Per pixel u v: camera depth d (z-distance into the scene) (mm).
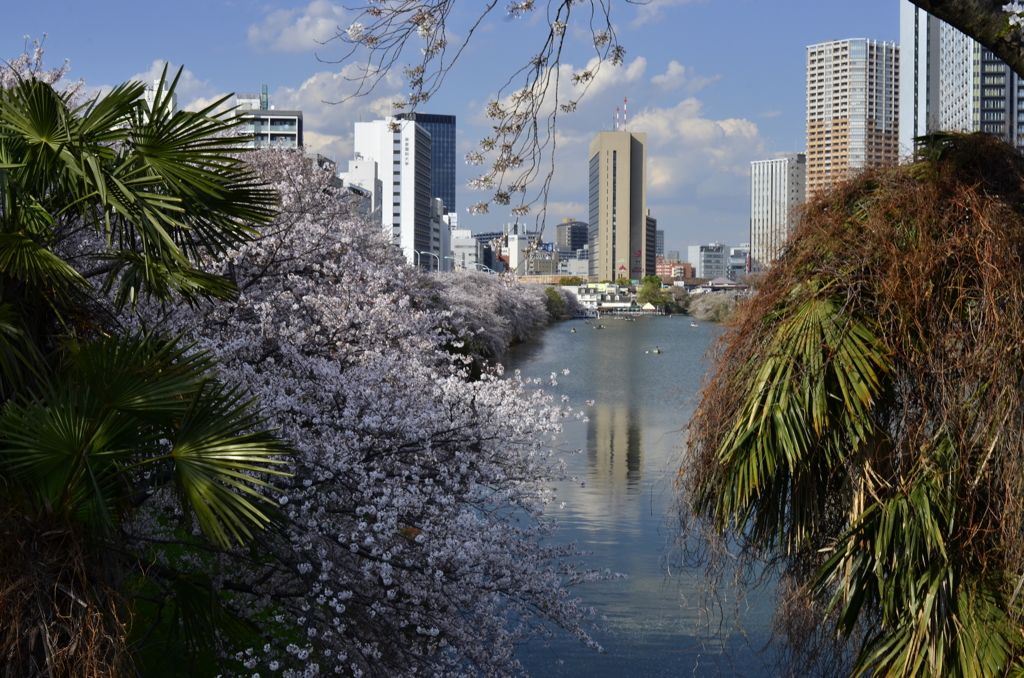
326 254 11461
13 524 4305
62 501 4434
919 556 3766
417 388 8602
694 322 113062
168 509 7098
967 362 3828
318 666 6871
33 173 4621
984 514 3680
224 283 5578
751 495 4465
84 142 4621
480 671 8500
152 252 5262
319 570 7008
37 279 4941
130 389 4641
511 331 55469
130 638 7309
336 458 7277
